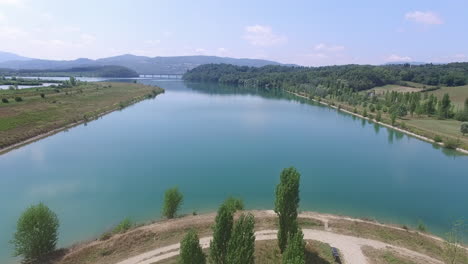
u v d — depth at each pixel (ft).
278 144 255.09
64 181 162.30
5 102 373.40
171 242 94.89
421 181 174.70
